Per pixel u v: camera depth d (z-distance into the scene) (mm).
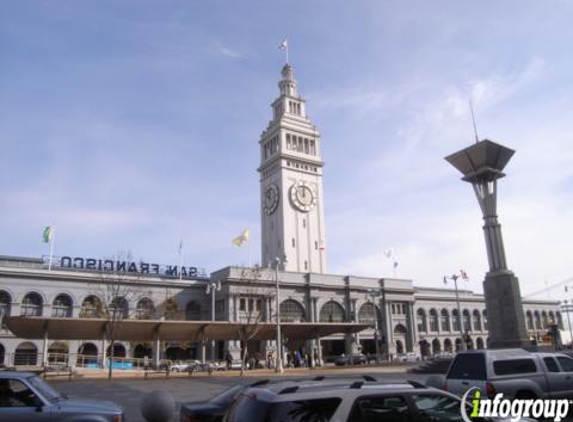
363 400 7316
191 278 84688
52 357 67312
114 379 44188
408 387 7852
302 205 100375
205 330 56094
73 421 11430
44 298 68750
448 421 7859
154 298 77125
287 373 51156
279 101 111688
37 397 11586
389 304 95500
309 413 6926
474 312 120062
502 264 45750
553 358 16750
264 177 106938
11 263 73188
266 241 102125
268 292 81312
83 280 71688
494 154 47375
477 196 48406
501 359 15859
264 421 6762
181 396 29219
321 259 99812
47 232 73688
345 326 65375
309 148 106875
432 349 107938
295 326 61219
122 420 12031
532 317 133500
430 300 111625
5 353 65188
